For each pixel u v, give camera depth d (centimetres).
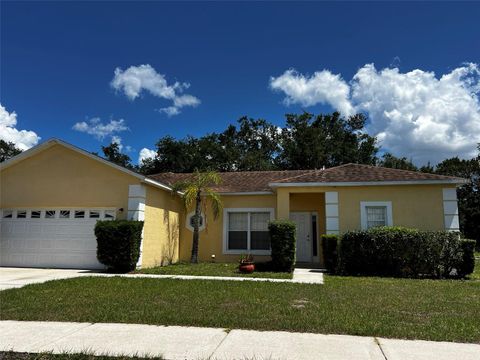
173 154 4162
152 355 468
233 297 829
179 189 1677
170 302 773
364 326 594
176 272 1307
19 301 777
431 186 1470
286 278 1186
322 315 665
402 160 4606
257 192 1789
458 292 932
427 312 702
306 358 458
